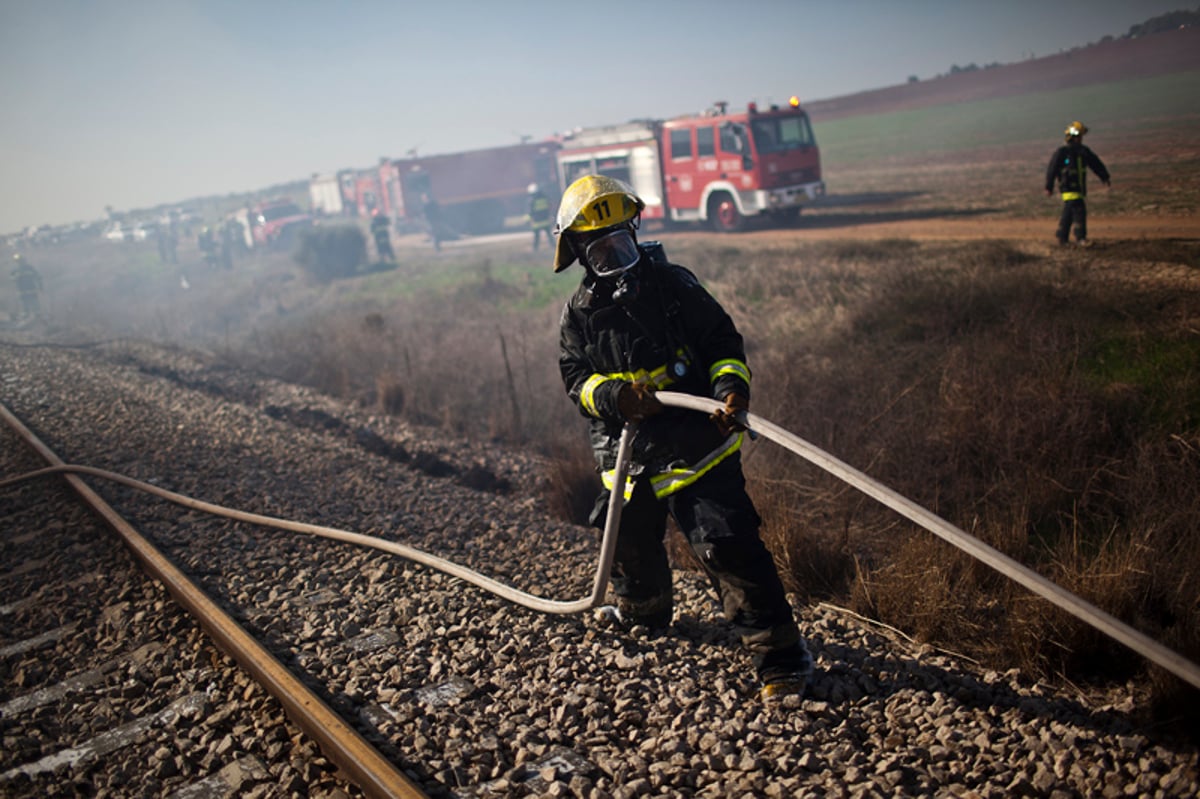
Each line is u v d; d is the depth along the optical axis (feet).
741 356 11.31
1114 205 46.55
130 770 11.61
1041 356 25.23
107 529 21.94
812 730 11.00
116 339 63.72
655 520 12.91
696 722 11.31
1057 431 22.13
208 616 15.34
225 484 26.00
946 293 31.35
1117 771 9.57
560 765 10.48
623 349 11.52
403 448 33.24
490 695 12.62
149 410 37.11
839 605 16.31
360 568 18.61
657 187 77.05
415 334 51.11
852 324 32.65
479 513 23.30
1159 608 14.65
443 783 10.36
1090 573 14.70
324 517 22.57
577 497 25.63
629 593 13.82
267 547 20.29
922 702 11.74
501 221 122.72
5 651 16.01
